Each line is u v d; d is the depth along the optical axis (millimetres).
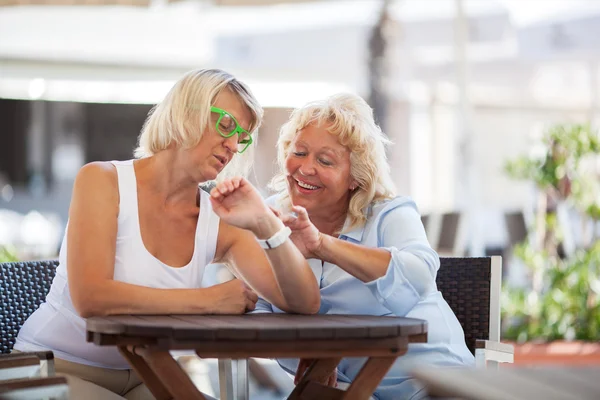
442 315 2695
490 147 8805
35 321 2521
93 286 2221
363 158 2662
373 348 1865
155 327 1764
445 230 5723
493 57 7188
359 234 2723
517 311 6035
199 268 2477
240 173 2666
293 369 2811
